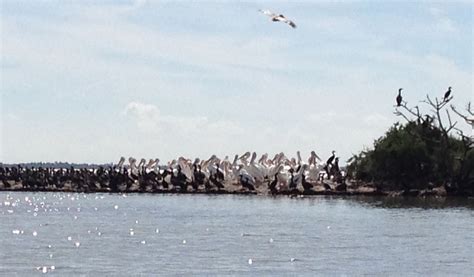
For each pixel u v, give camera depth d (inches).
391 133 4347.9
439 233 2546.8
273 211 3378.4
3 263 1943.9
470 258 2030.0
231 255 2065.7
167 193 4594.0
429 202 3828.7
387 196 4180.6
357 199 4045.3
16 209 3567.9
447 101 4279.0
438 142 4259.4
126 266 1900.8
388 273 1829.5
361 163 4357.8
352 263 1951.3
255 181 4557.1
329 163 4552.2
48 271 1843.0
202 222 2920.8
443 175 4207.7
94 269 1868.8
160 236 2480.3
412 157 4210.1
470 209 3430.1
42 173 4933.6
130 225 2824.8
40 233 2568.9
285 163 4808.1
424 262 1968.5
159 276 1786.4
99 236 2481.5
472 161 4106.8
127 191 4682.6
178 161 4835.1
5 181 4963.1
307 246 2239.2
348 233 2556.6
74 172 4911.4
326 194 4303.6
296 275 1801.2
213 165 4653.1
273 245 2262.6
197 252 2119.8
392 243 2304.4
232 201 3993.6
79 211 3435.0
